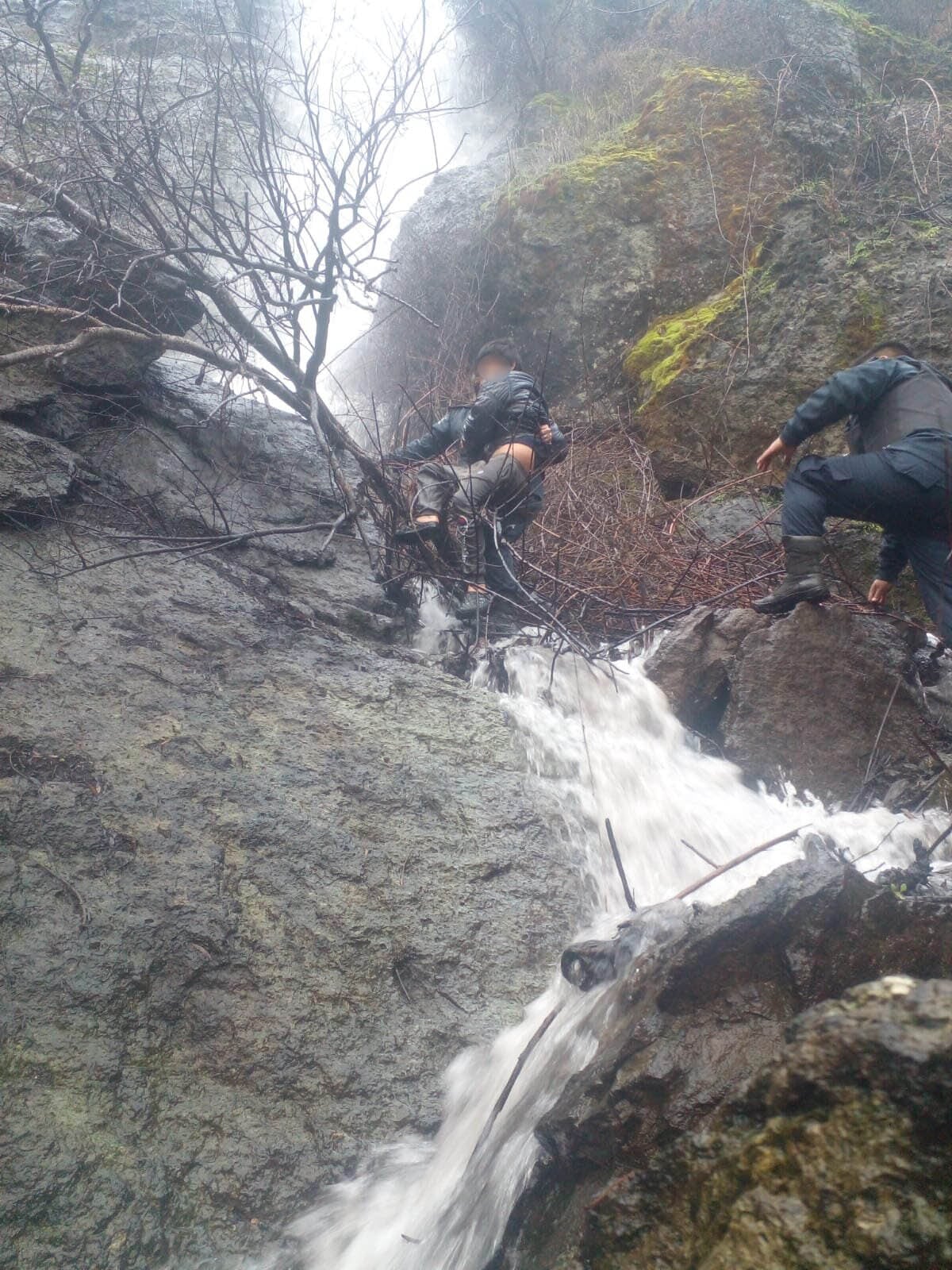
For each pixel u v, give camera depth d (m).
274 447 5.04
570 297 8.11
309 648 3.76
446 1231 2.17
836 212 7.29
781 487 6.35
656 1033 2.03
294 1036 2.48
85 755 2.89
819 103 8.23
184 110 5.94
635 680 4.22
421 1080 2.53
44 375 4.39
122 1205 2.07
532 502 4.95
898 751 4.03
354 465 5.24
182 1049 2.37
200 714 3.21
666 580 5.15
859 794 3.88
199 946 2.54
